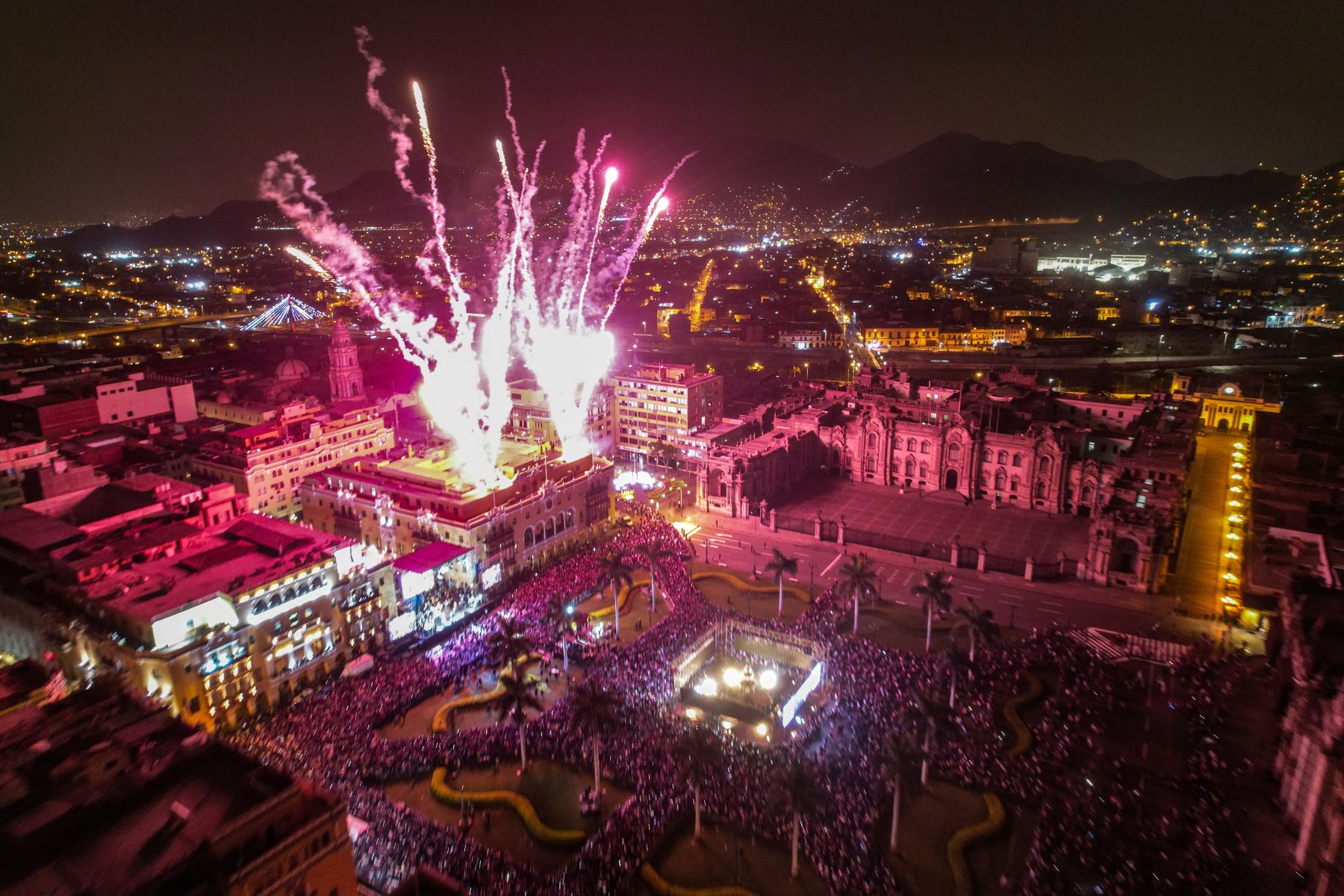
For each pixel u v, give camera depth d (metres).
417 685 95.88
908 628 110.69
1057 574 126.88
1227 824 71.06
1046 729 86.00
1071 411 186.62
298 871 54.56
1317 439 162.00
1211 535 141.75
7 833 50.94
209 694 88.19
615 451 196.50
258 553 102.19
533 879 66.12
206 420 175.38
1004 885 67.06
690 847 71.62
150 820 53.41
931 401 184.00
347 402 172.62
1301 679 75.31
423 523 124.50
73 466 131.88
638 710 89.19
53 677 83.31
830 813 73.44
